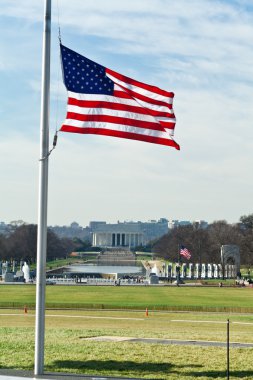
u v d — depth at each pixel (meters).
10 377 38.34
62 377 38.72
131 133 41.75
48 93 39.12
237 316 101.38
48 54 39.03
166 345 53.28
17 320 91.38
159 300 139.50
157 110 42.91
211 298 148.38
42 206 38.88
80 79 41.34
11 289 176.50
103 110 41.44
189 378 40.81
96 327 77.44
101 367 43.56
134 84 42.81
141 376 41.19
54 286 193.38
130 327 78.31
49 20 38.94
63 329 69.56
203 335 63.06
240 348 52.34
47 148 39.12
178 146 42.31
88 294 155.62
